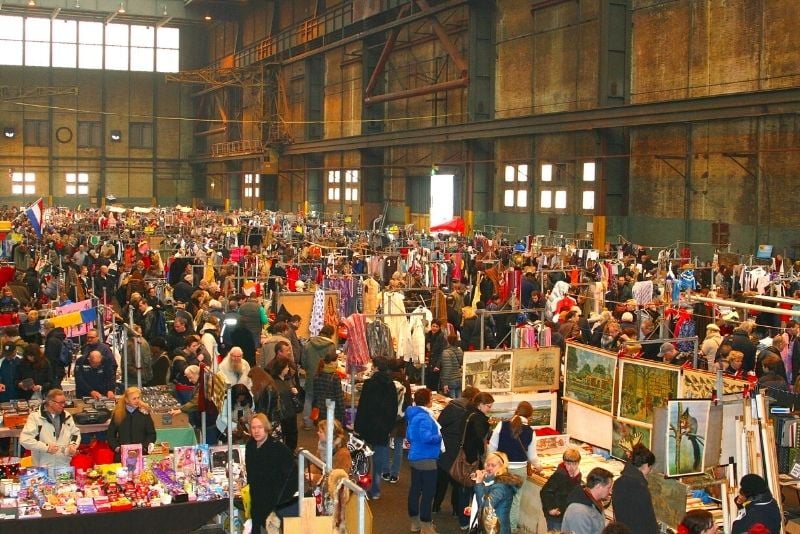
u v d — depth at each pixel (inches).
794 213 1198.9
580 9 1540.4
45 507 374.6
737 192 1283.2
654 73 1427.2
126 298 916.6
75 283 938.7
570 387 518.6
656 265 1194.0
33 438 430.3
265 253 1267.2
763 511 341.4
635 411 471.8
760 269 989.2
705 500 417.7
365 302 835.4
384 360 500.1
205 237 1643.7
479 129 1732.3
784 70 1210.0
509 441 433.1
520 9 1699.1
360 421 498.0
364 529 316.2
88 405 504.1
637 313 717.3
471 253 1294.3
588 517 332.5
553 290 882.1
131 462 418.6
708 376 442.3
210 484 407.2
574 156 1573.6
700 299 440.8
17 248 1194.0
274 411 487.5
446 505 512.1
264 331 748.0
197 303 784.9
